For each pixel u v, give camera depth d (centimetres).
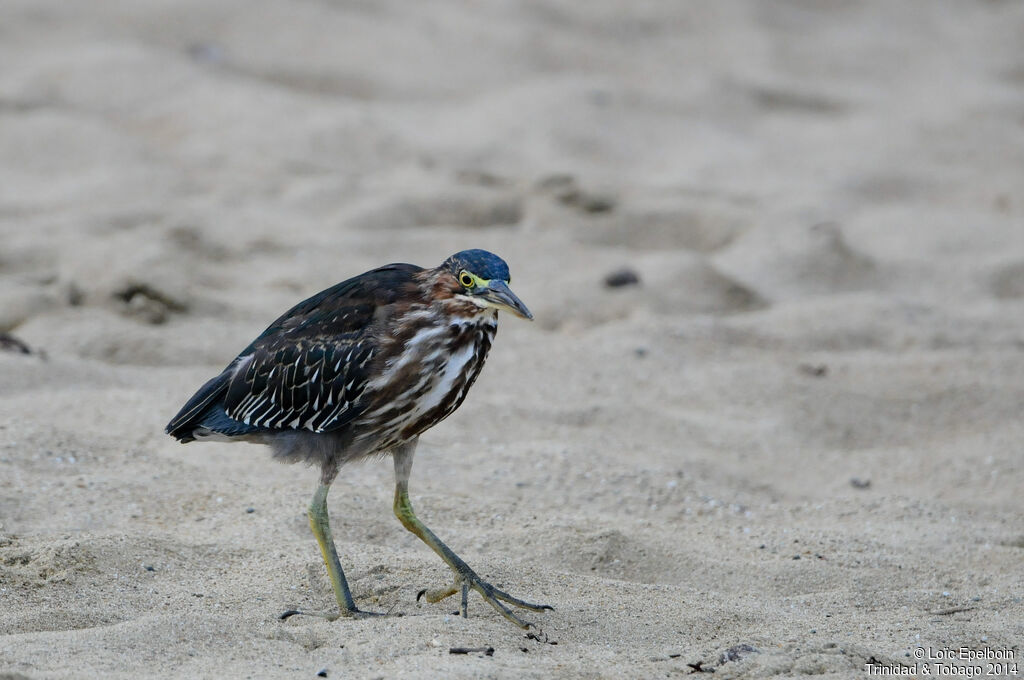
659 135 2345
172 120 2153
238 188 1898
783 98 2628
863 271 1755
